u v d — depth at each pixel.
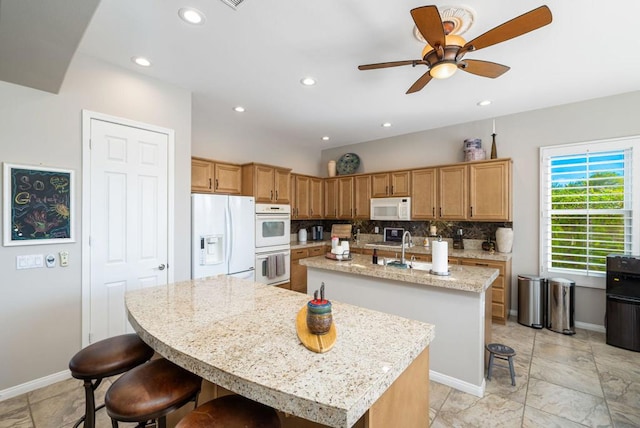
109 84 2.49
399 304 2.48
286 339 1.14
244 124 4.39
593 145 3.33
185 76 2.78
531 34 2.12
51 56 1.70
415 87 2.41
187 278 3.02
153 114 2.78
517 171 3.83
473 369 2.14
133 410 1.03
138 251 2.66
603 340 3.07
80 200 2.33
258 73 2.74
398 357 1.01
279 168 4.51
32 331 2.14
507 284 3.63
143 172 2.70
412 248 4.34
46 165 2.17
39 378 2.17
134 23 2.00
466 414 1.92
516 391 2.17
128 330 2.58
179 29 2.07
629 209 3.14
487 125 4.07
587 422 1.85
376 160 5.26
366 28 2.08
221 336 1.16
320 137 5.16
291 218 4.98
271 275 4.23
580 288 3.44
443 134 4.48
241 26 2.04
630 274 2.86
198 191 3.72
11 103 2.04
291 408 0.79
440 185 4.22
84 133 2.34
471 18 1.95
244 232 3.82
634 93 3.13
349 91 3.16
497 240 3.81
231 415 0.97
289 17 1.95
